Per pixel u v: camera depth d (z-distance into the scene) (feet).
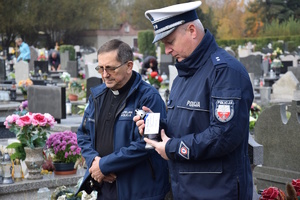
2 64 68.23
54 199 17.47
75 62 74.59
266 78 65.77
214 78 10.81
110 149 13.25
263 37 154.20
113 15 188.14
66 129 26.96
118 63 12.94
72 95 44.24
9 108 37.40
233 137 10.41
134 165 12.88
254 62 65.77
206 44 11.23
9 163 19.31
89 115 13.85
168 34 11.25
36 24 171.12
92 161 13.26
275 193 13.14
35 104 30.12
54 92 28.94
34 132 20.44
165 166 13.44
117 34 189.37
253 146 16.90
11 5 167.22
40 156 19.88
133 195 13.04
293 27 160.76
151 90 13.41
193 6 11.19
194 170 11.00
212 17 153.48
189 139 10.82
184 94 11.32
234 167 10.85
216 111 10.52
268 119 22.09
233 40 151.64
